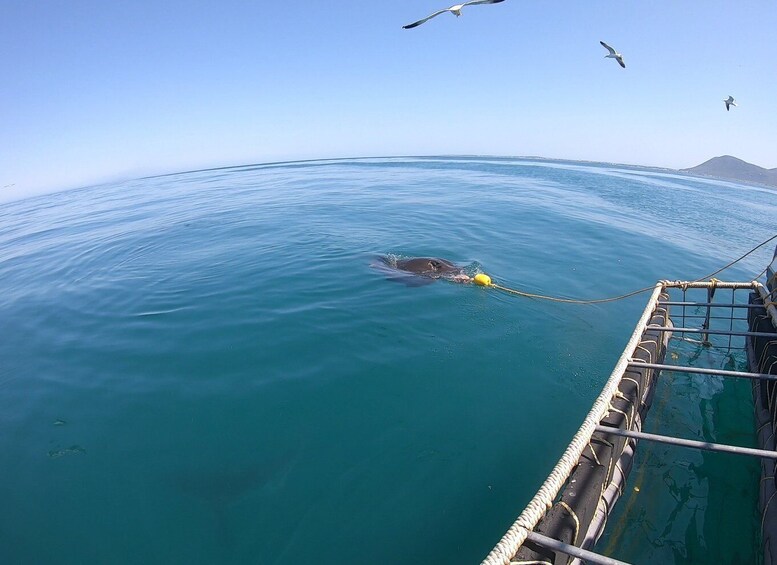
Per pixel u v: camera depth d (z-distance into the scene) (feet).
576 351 24.23
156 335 25.43
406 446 16.70
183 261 39.29
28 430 18.19
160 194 97.60
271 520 13.66
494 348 24.06
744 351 25.27
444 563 12.40
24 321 29.27
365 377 20.95
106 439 17.37
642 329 19.57
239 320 26.78
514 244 43.98
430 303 29.27
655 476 16.40
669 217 60.59
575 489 11.89
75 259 43.96
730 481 16.21
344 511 13.97
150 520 13.82
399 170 123.75
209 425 17.81
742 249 45.62
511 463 16.07
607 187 89.51
